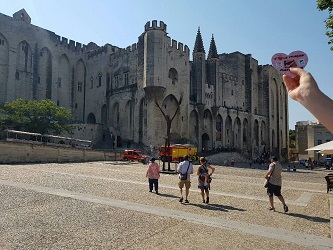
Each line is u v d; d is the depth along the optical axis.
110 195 13.52
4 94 58.94
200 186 12.92
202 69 68.94
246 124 82.25
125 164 35.75
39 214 9.72
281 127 94.44
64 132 59.53
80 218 9.41
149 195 14.12
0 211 9.92
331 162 63.94
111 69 68.38
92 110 70.81
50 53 66.88
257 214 11.00
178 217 9.98
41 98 64.50
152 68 56.53
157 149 56.19
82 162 36.88
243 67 84.25
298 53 1.71
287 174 36.31
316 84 1.57
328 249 7.25
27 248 6.75
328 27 12.62
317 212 11.77
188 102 63.97
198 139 66.69
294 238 8.11
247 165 56.72
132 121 60.69
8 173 19.89
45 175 19.89
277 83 92.69
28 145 32.41
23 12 63.22
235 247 7.23
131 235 7.93
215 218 10.08
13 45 60.66
